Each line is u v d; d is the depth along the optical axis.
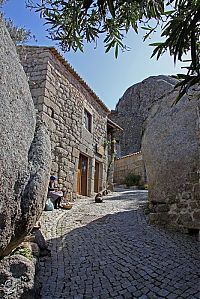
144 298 3.36
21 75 3.28
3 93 2.71
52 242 5.29
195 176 5.84
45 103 8.55
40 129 3.65
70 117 10.36
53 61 9.23
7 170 2.64
